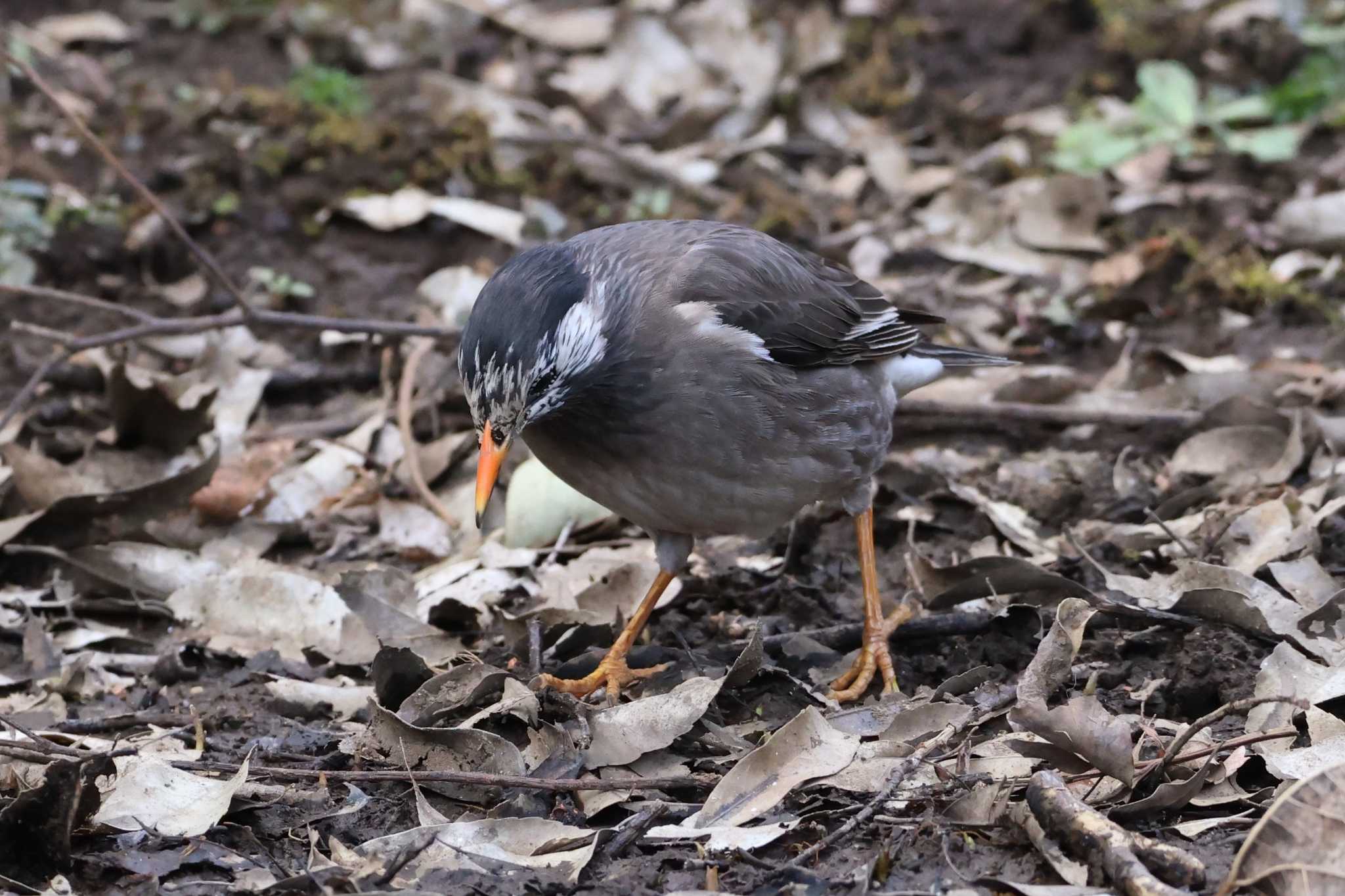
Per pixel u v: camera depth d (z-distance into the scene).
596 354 8.52
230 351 13.19
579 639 9.75
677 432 8.70
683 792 8.05
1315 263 13.95
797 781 7.70
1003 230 15.02
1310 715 7.94
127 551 10.73
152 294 14.10
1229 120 16.20
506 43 17.92
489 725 8.74
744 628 9.95
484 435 8.36
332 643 9.82
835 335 9.36
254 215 14.79
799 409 9.03
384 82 17.12
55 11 18.28
